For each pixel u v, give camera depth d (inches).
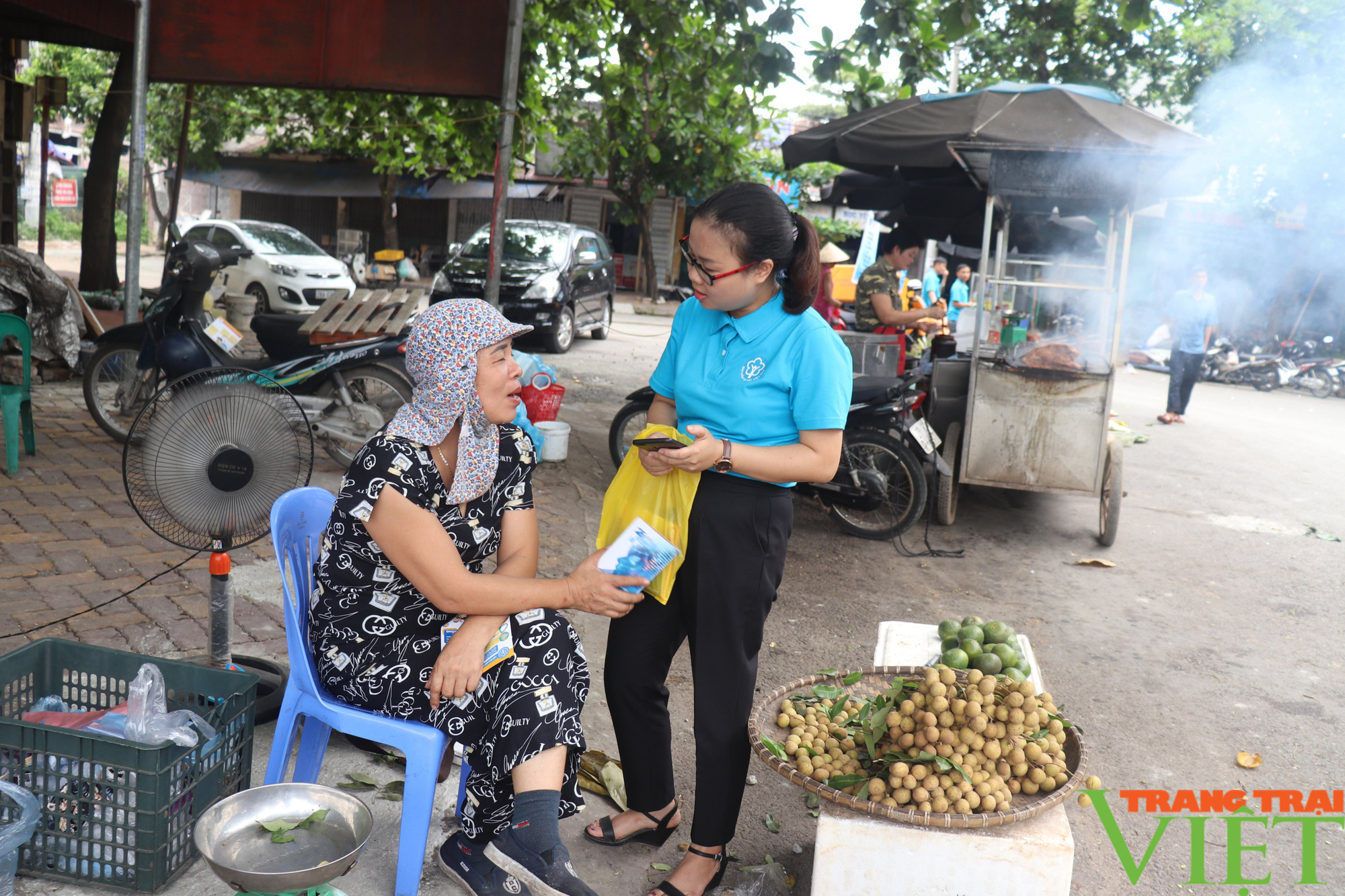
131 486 113.7
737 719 99.3
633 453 97.3
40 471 230.1
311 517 101.5
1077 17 584.1
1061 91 240.5
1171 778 141.3
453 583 88.7
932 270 530.9
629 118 377.7
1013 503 297.3
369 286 838.5
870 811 91.4
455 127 415.8
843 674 115.1
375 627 94.0
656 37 321.1
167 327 243.9
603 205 1026.1
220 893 96.3
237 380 115.1
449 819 113.1
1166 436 424.5
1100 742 150.8
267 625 158.6
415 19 307.7
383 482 87.4
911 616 200.1
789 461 93.4
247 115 639.1
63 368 325.1
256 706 119.4
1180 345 450.0
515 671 92.0
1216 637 199.3
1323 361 637.9
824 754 100.5
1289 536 277.7
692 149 792.3
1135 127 229.5
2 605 157.2
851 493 241.9
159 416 112.5
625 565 92.7
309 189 957.8
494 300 307.3
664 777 109.2
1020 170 230.5
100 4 350.9
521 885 99.7
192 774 97.8
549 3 365.7
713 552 95.3
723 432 97.0
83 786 93.9
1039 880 90.1
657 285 926.4
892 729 98.2
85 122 1025.5
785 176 884.6
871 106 310.2
